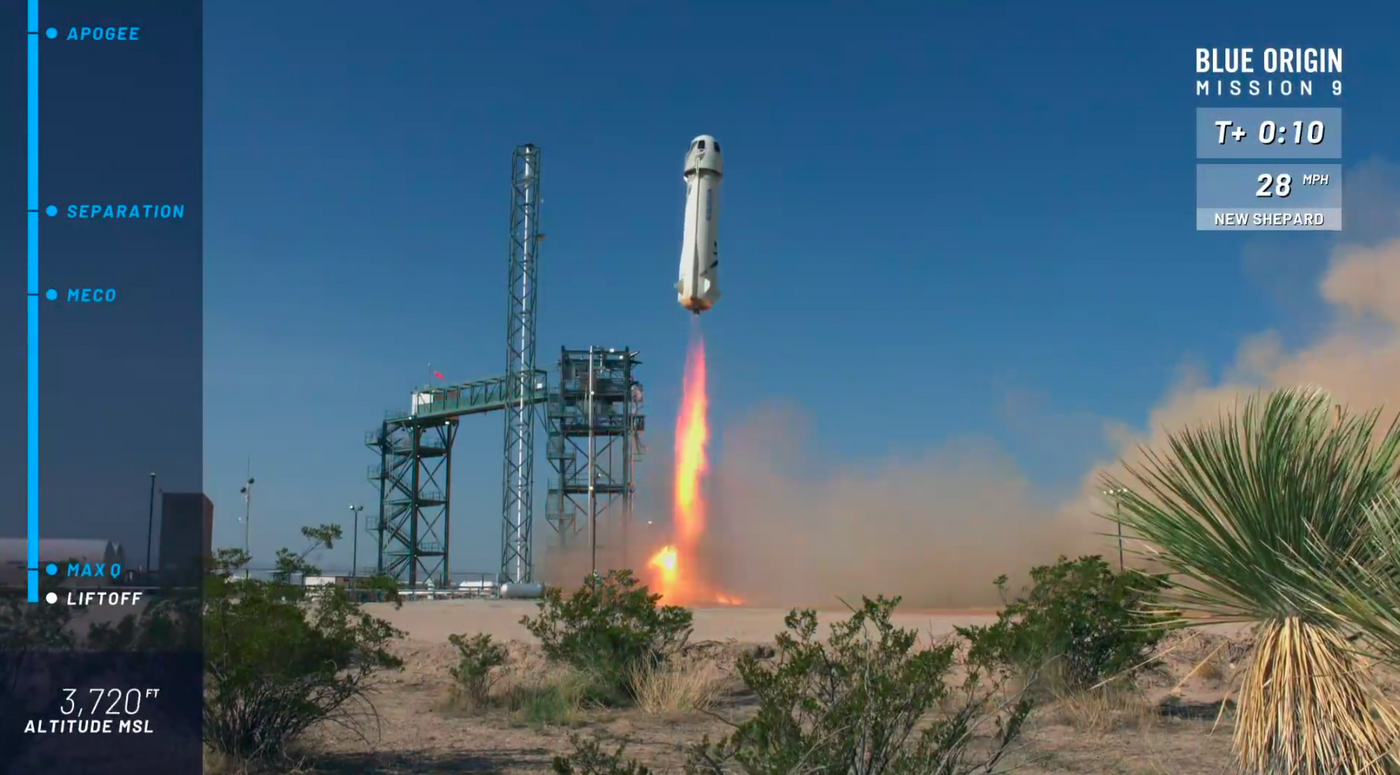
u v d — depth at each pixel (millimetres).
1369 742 6258
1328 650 6500
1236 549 6727
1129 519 7254
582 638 17516
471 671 16578
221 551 11695
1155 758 11508
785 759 7582
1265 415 6871
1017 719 9102
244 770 10906
